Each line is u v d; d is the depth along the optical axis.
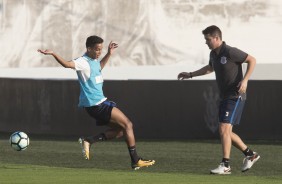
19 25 76.88
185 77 31.78
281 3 78.00
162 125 49.53
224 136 29.81
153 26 77.75
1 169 30.56
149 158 37.88
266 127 46.81
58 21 77.12
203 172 32.19
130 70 77.69
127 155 39.69
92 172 29.47
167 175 28.48
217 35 29.84
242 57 29.58
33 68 77.19
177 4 77.69
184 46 77.75
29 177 27.47
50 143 46.69
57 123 53.09
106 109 29.89
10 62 77.12
